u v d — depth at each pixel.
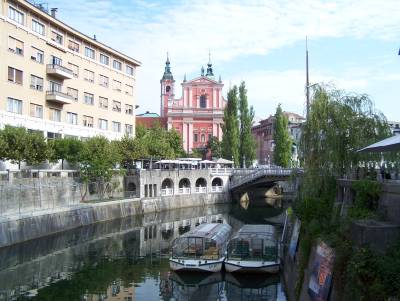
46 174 52.06
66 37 63.69
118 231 52.41
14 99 52.81
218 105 116.94
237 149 91.06
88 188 59.03
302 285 24.17
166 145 83.00
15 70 52.88
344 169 28.92
